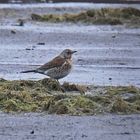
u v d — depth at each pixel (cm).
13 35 3259
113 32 3462
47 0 4941
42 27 3609
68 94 1870
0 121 1630
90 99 1800
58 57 1956
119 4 4944
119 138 1488
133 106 1756
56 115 1691
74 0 5003
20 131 1539
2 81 1997
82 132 1534
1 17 4084
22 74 2277
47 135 1504
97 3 4969
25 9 4459
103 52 2798
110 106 1755
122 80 2200
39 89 1905
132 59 2650
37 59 2619
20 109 1738
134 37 3288
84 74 2297
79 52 2792
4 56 2662
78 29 3556
